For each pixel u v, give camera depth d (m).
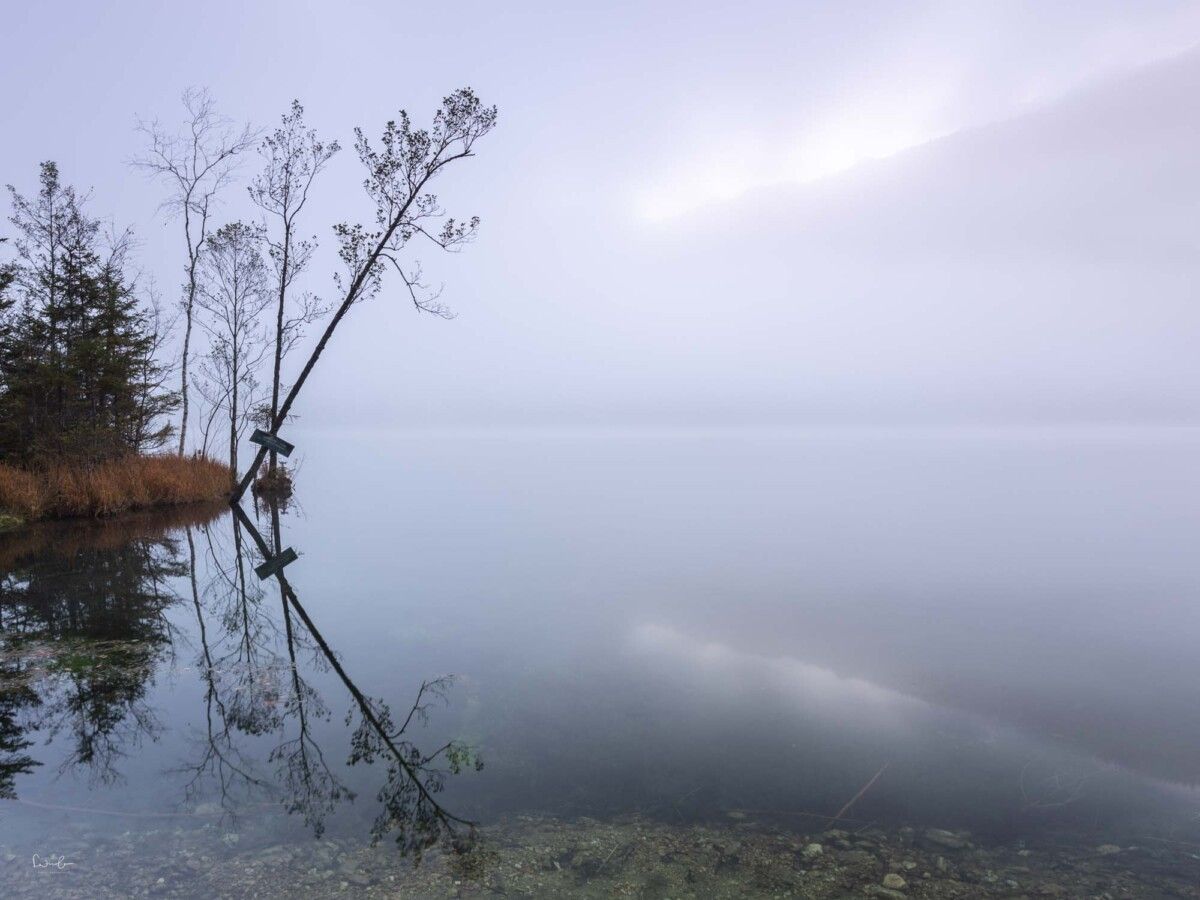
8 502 18.88
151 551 15.43
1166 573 16.12
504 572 15.40
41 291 22.33
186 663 8.19
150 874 4.15
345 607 11.61
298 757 5.93
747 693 8.39
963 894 4.37
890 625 11.64
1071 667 9.58
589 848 4.78
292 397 21.02
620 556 17.77
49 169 22.36
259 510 23.91
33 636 9.09
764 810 5.54
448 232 19.25
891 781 6.15
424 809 5.19
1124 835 5.29
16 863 4.21
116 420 24.38
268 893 4.02
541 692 8.02
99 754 5.84
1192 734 7.32
